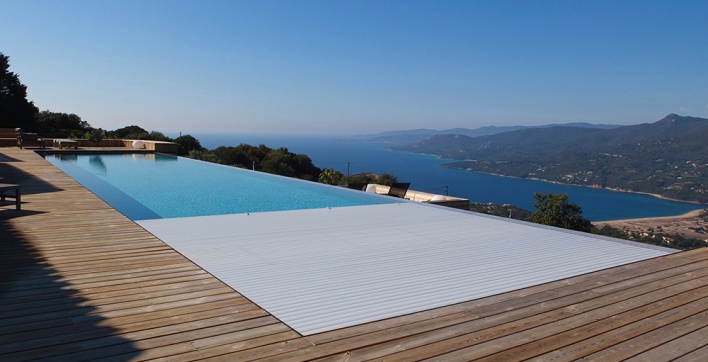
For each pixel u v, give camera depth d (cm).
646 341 198
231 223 470
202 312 221
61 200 561
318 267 315
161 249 349
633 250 377
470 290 270
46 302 226
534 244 399
